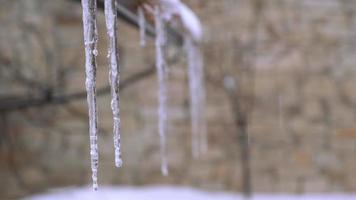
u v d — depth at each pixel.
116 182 4.56
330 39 4.60
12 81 4.32
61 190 4.50
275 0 4.59
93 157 1.30
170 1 2.04
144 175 4.58
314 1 4.59
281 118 4.59
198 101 3.94
